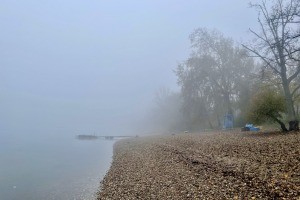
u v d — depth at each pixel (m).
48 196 23.97
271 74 42.03
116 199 19.17
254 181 16.55
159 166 27.16
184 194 17.06
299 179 15.26
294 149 22.22
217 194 15.83
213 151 28.56
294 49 28.59
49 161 47.16
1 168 40.25
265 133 38.12
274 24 34.94
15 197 24.34
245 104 63.81
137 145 54.47
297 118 39.59
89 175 32.12
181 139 47.38
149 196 18.12
